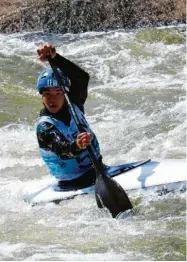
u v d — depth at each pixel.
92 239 14.05
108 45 32.06
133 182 15.73
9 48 31.97
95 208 15.35
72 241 14.03
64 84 15.58
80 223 14.86
